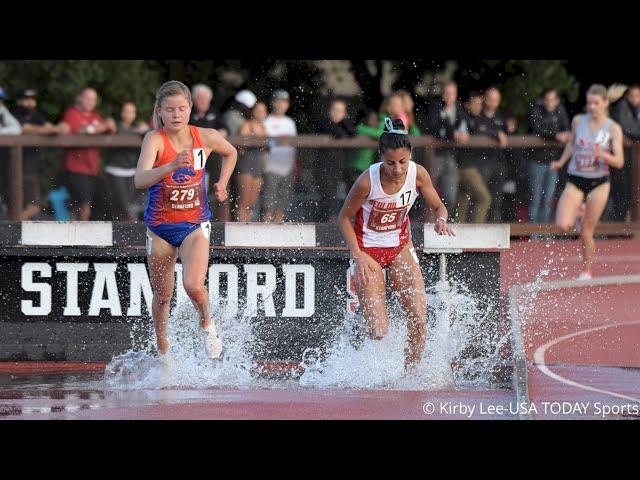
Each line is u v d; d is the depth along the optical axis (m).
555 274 49.81
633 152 63.28
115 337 30.50
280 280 30.00
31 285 30.58
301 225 29.92
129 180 52.12
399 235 25.81
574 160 47.31
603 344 33.41
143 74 65.94
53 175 51.81
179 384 25.80
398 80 68.56
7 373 28.11
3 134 51.50
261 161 49.12
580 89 73.81
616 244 63.03
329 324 29.97
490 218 56.97
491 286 29.89
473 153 55.56
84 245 30.20
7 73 63.78
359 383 25.89
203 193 25.84
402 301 26.06
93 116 53.19
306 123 67.06
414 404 22.53
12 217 51.53
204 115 49.91
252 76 67.62
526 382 23.38
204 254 25.45
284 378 26.84
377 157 49.72
